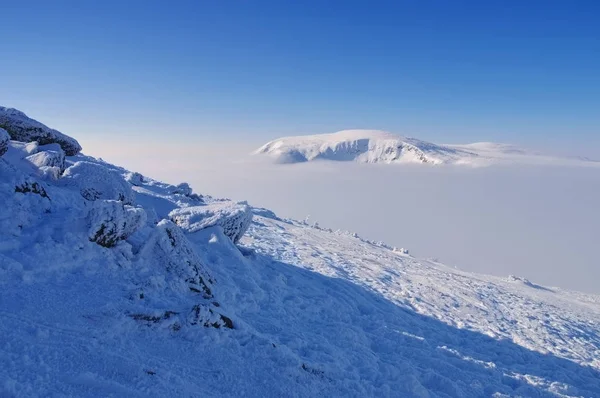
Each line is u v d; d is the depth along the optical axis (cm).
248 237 1764
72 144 1636
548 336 1308
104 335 512
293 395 529
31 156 1075
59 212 773
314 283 1227
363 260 1894
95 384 427
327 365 639
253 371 547
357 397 587
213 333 582
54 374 423
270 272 1147
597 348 1291
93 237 676
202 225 1133
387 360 809
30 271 574
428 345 958
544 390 840
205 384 494
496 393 779
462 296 1600
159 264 743
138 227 754
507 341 1163
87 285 601
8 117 1403
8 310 498
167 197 1712
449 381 752
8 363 415
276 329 756
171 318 579
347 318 1013
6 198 715
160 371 482
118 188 1059
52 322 502
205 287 750
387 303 1268
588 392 901
